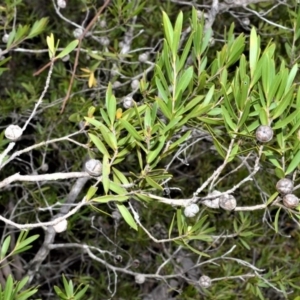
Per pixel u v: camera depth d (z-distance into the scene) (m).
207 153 1.63
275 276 1.35
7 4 1.14
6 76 1.85
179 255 1.47
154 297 1.60
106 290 1.55
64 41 1.87
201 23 0.92
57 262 1.80
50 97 1.63
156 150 0.85
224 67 0.90
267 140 0.84
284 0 1.28
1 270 1.36
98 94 1.29
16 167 1.80
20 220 1.61
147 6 1.58
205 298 1.35
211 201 0.90
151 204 1.42
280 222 1.62
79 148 1.52
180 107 0.84
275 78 0.83
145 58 1.25
